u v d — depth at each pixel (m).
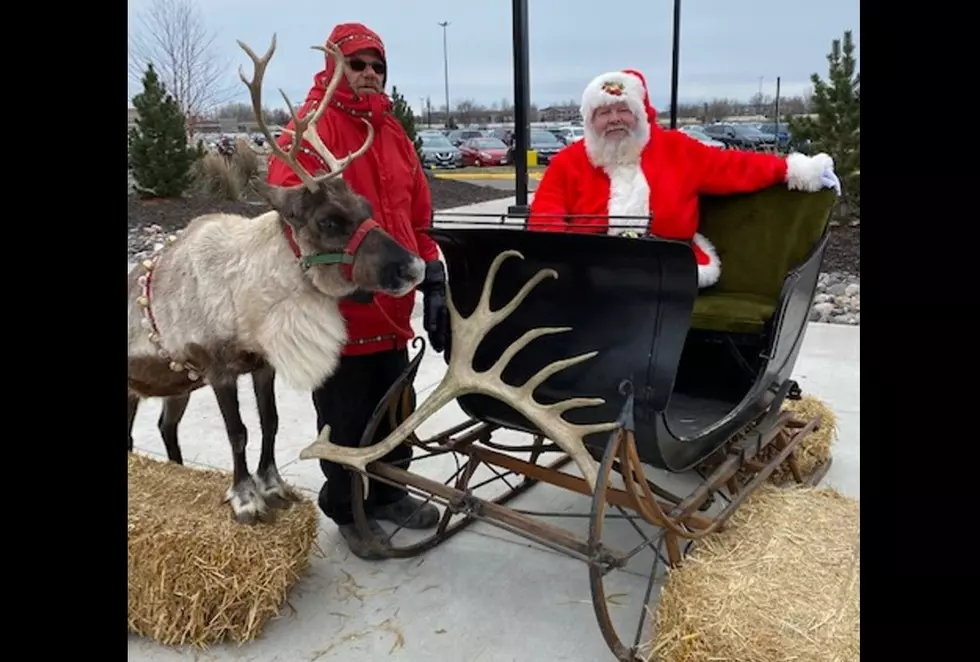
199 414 5.07
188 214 12.82
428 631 2.97
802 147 10.70
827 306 7.46
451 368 2.89
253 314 2.85
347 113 3.16
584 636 2.93
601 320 2.80
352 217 2.72
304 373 2.88
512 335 3.04
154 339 3.02
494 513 2.80
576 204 4.27
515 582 3.27
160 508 3.07
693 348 4.04
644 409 2.73
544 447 3.49
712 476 3.07
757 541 2.84
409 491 3.07
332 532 3.67
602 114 4.07
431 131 37.94
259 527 3.00
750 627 2.42
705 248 4.07
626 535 3.63
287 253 2.81
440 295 3.23
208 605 2.84
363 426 3.42
